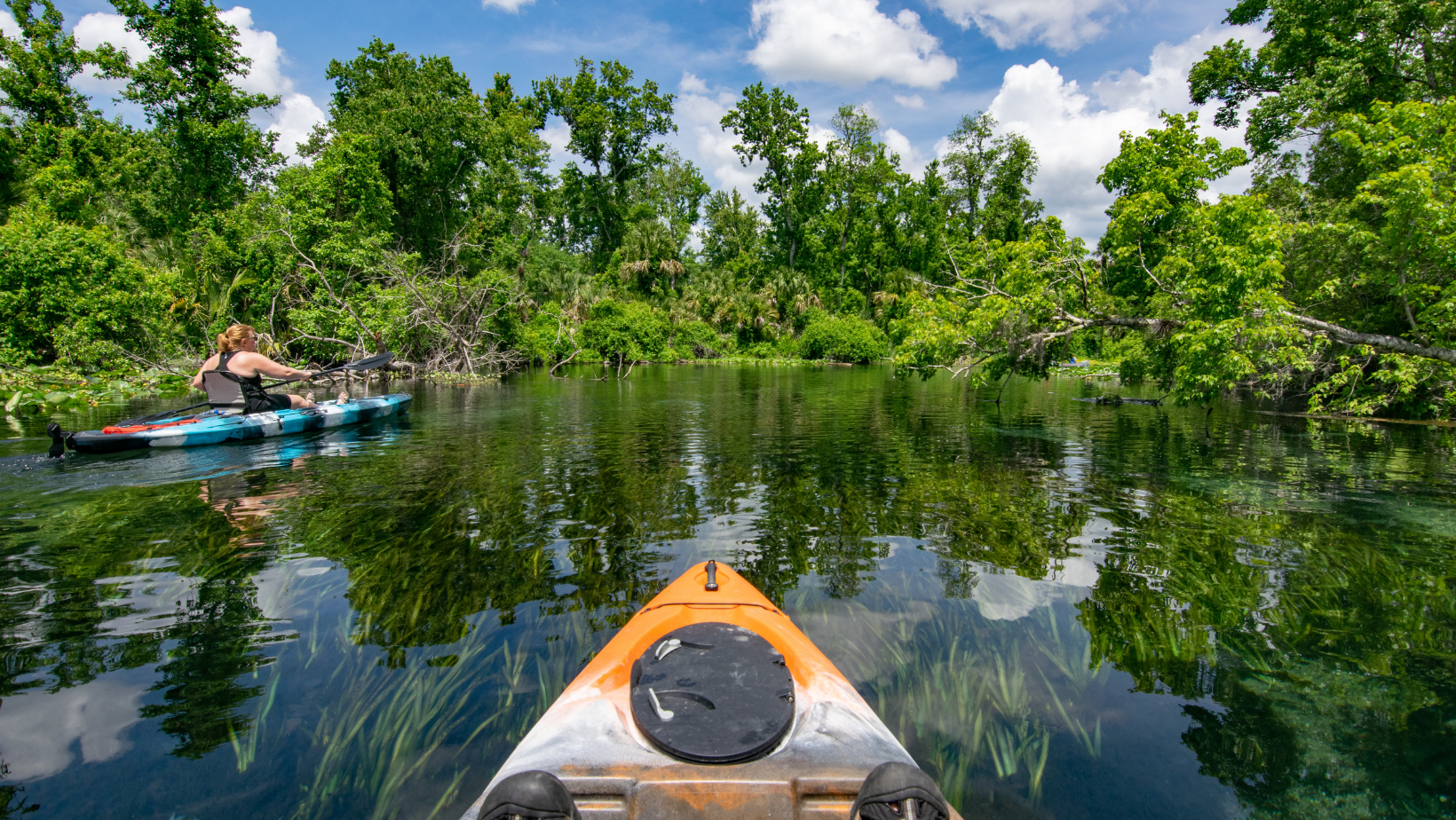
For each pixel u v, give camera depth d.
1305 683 2.65
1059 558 4.09
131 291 15.31
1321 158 13.70
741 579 3.29
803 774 1.77
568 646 2.88
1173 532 4.64
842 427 9.83
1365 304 11.77
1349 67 13.58
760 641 2.44
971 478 6.31
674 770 1.77
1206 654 2.88
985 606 3.36
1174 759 2.17
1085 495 5.67
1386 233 9.15
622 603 3.34
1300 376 13.11
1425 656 2.85
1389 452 7.75
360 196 20.97
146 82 19.80
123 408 10.89
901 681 2.63
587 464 6.87
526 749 1.87
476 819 1.66
